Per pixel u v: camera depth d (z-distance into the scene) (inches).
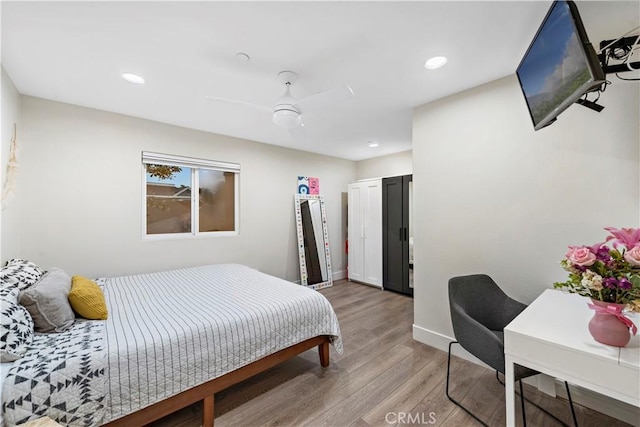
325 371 84.1
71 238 101.3
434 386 76.3
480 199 86.4
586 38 41.7
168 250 124.9
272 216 164.6
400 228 165.6
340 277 205.9
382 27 59.3
